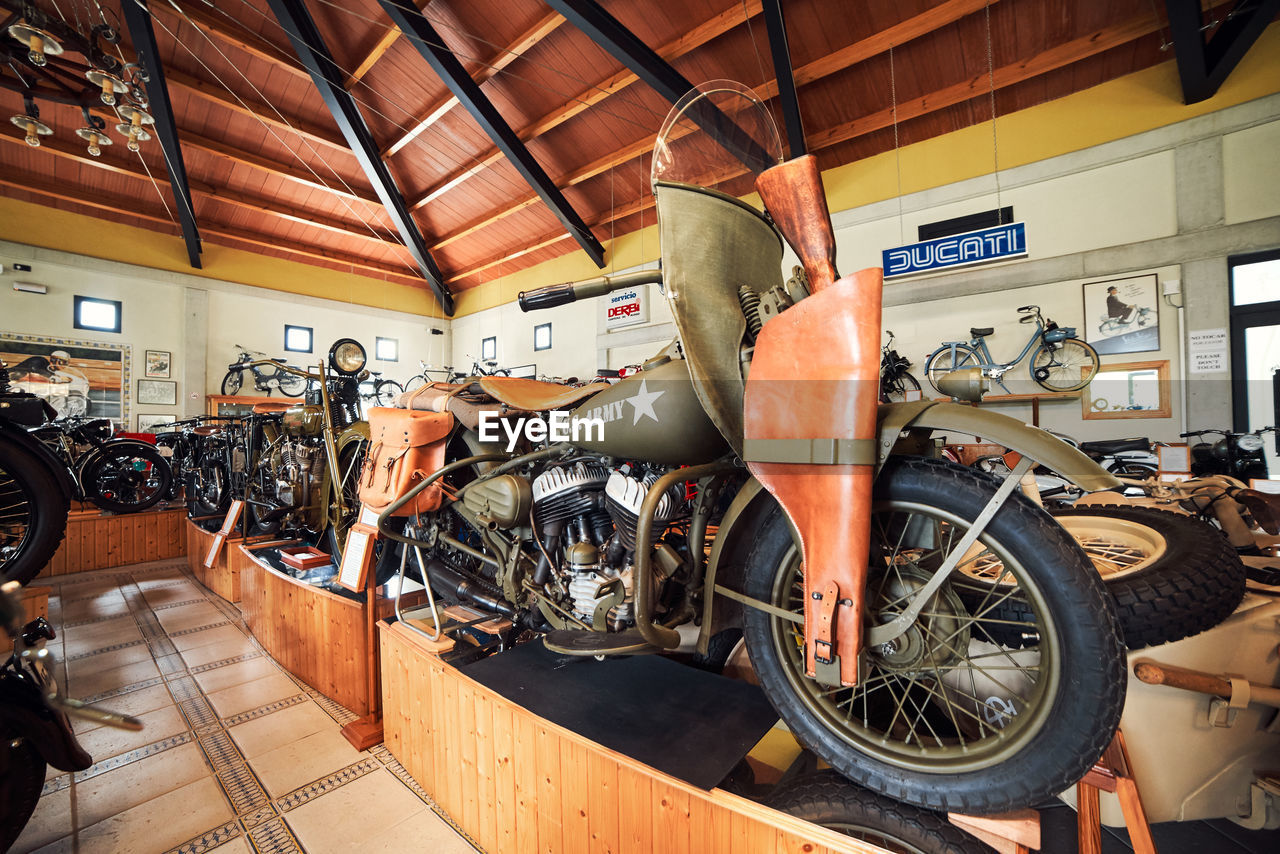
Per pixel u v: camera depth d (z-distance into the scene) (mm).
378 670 2244
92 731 2221
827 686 1108
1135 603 1120
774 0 4895
